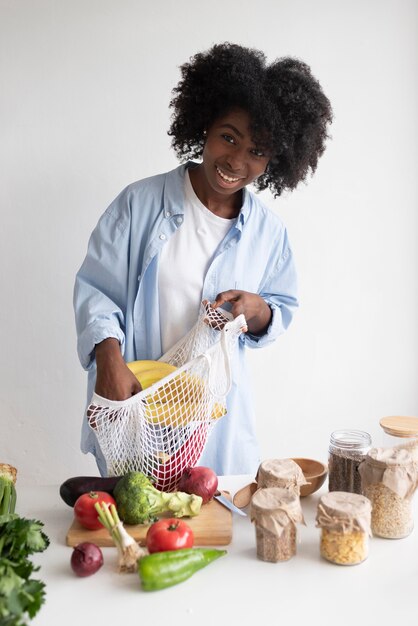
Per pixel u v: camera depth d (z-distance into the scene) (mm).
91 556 1090
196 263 1678
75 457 2283
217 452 1771
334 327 2299
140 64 2094
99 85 2090
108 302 1643
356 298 2289
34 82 2066
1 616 931
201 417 1369
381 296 2297
